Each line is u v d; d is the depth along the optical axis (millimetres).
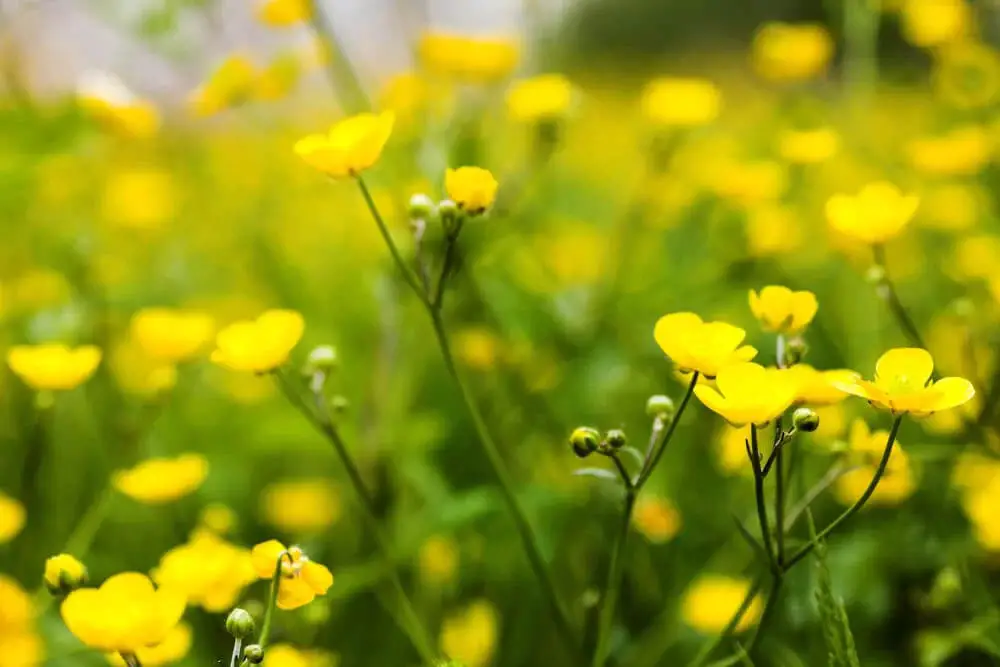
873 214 1001
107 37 1501
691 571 1068
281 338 964
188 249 1562
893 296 1006
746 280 1216
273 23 1162
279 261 1402
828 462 1067
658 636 1034
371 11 1606
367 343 1164
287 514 1102
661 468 1088
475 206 960
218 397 1204
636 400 1123
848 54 1611
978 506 1012
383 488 1079
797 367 946
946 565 1027
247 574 971
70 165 1374
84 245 1206
